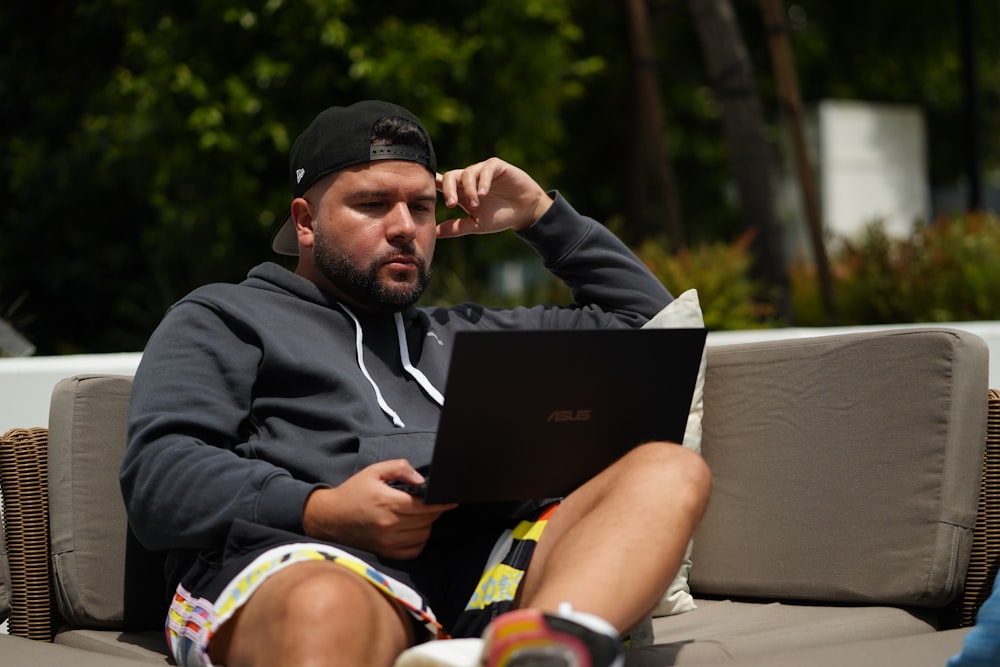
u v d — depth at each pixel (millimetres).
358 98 7895
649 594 2029
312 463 2545
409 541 2307
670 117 14070
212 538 2361
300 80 7707
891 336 2812
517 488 2332
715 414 3139
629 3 8352
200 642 2229
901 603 2729
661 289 3207
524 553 2369
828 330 5230
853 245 7965
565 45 9445
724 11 8109
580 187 13367
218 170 7750
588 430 2355
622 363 2330
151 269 8891
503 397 2223
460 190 3154
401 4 8125
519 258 9148
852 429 2844
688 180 14602
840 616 2715
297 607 2023
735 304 6938
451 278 7770
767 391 3033
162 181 7801
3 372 3803
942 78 14477
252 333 2662
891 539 2729
